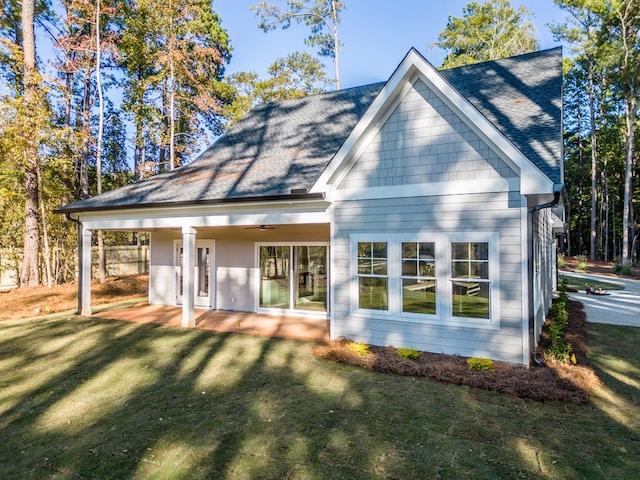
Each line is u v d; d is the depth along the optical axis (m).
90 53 20.64
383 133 8.22
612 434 4.70
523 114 8.92
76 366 7.32
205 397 5.86
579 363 7.19
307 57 31.39
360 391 6.04
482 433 4.73
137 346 8.63
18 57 15.93
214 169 12.80
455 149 7.51
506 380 6.10
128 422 5.07
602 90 34.84
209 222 10.17
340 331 8.72
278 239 12.34
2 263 17.97
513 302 6.96
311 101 15.68
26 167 16.59
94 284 18.59
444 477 3.84
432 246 7.76
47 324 10.92
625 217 29.53
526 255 6.86
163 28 20.48
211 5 29.45
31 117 15.32
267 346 8.56
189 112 24.30
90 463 4.13
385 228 8.19
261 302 12.65
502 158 7.07
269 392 6.02
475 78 11.61
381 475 3.88
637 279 23.73
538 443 4.50
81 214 12.08
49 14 21.30
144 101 23.73
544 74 10.55
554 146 7.40
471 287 7.42
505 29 32.22
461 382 6.25
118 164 31.89
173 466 4.06
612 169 38.69
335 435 4.69
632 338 9.17
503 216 7.05
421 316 7.80
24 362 7.57
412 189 7.89
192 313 10.56
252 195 9.14
